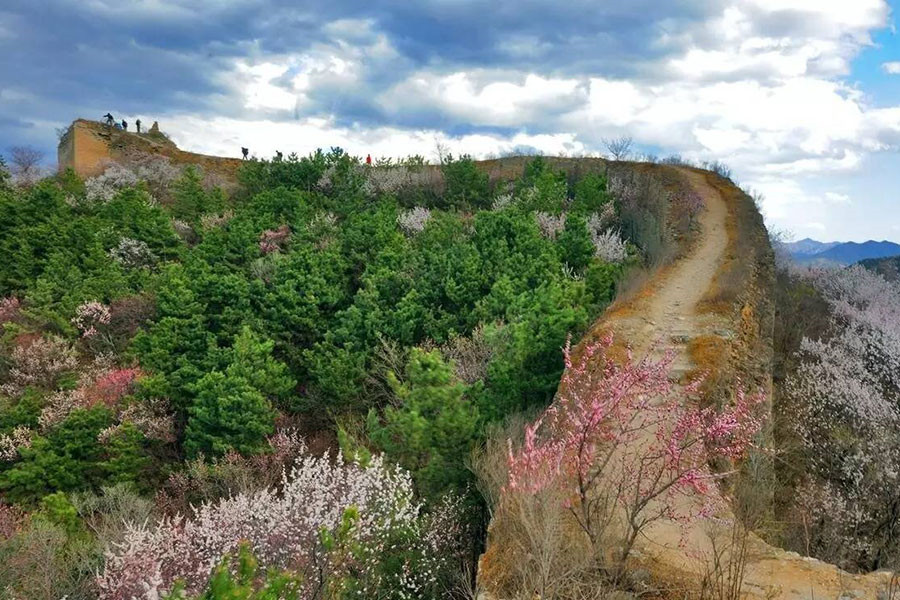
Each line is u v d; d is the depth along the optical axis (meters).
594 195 32.88
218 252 29.98
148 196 41.41
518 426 11.48
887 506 13.85
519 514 7.85
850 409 17.55
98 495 18.56
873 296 27.95
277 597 7.74
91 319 26.42
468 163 38.47
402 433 12.81
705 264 21.12
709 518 8.73
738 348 15.34
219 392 18.50
